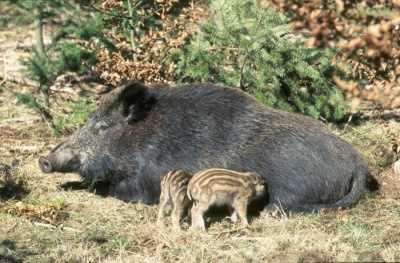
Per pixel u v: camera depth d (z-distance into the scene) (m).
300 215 21.59
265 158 21.94
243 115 22.66
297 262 17.94
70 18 32.28
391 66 14.12
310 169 21.75
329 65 28.92
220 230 20.59
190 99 23.30
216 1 29.52
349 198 22.06
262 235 20.19
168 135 22.97
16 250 19.73
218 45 29.30
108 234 20.78
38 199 23.44
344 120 30.42
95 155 23.61
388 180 24.23
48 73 30.50
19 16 42.25
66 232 21.02
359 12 12.72
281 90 29.33
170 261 18.88
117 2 29.47
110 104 23.73
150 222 21.39
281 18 28.73
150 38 28.92
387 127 27.94
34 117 31.44
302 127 22.31
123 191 23.50
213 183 20.22
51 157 23.81
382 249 18.84
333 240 19.36
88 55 30.81
